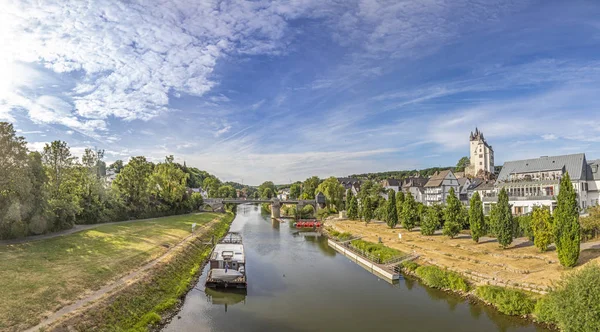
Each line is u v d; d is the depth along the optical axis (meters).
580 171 69.31
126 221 72.88
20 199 42.16
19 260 31.62
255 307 32.06
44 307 22.77
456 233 53.59
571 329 22.66
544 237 39.41
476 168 149.00
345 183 180.00
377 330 26.98
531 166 78.56
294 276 43.53
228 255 41.28
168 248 47.03
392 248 52.38
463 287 34.66
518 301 28.84
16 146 41.88
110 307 25.14
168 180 103.62
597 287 22.36
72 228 54.06
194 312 30.52
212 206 133.62
